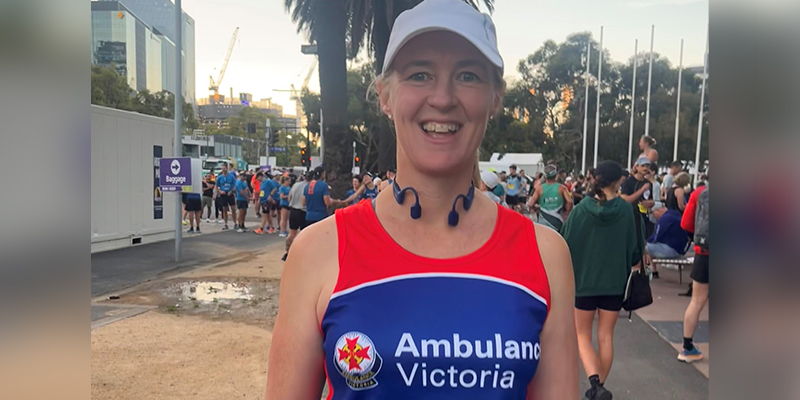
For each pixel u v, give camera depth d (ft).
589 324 12.78
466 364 3.24
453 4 3.61
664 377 14.19
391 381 3.25
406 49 3.62
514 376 3.29
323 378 3.72
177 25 31.53
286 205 45.65
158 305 21.17
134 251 34.78
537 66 172.35
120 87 145.38
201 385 13.19
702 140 156.56
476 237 3.61
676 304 21.59
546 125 169.58
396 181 3.74
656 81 167.73
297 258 3.65
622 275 12.39
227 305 21.26
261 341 16.66
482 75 3.65
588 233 12.38
